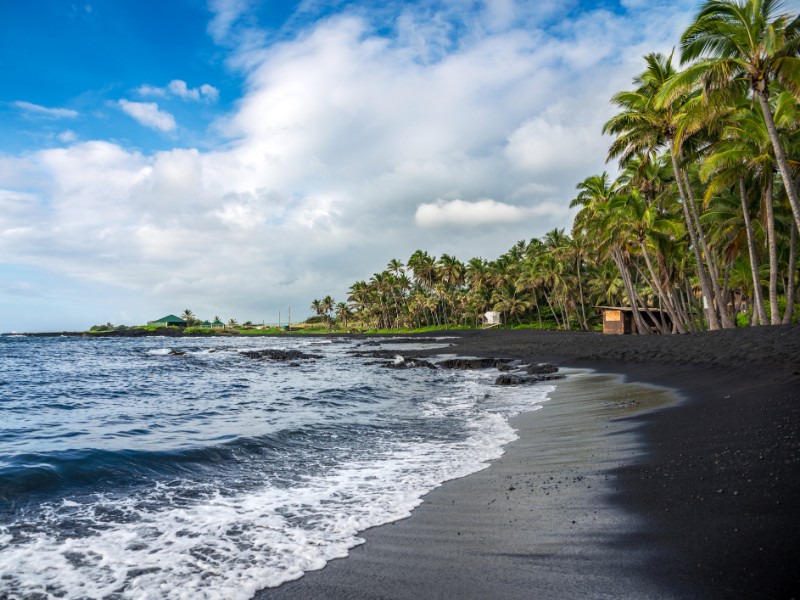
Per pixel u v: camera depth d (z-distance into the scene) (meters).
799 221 18.72
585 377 20.78
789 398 9.47
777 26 19.38
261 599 3.84
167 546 4.95
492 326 82.50
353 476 7.52
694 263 43.47
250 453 9.09
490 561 4.25
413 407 15.34
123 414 14.25
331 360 41.06
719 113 22.34
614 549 4.19
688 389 13.92
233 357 47.41
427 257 103.00
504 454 8.60
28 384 23.86
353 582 4.05
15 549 4.87
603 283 67.62
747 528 4.19
